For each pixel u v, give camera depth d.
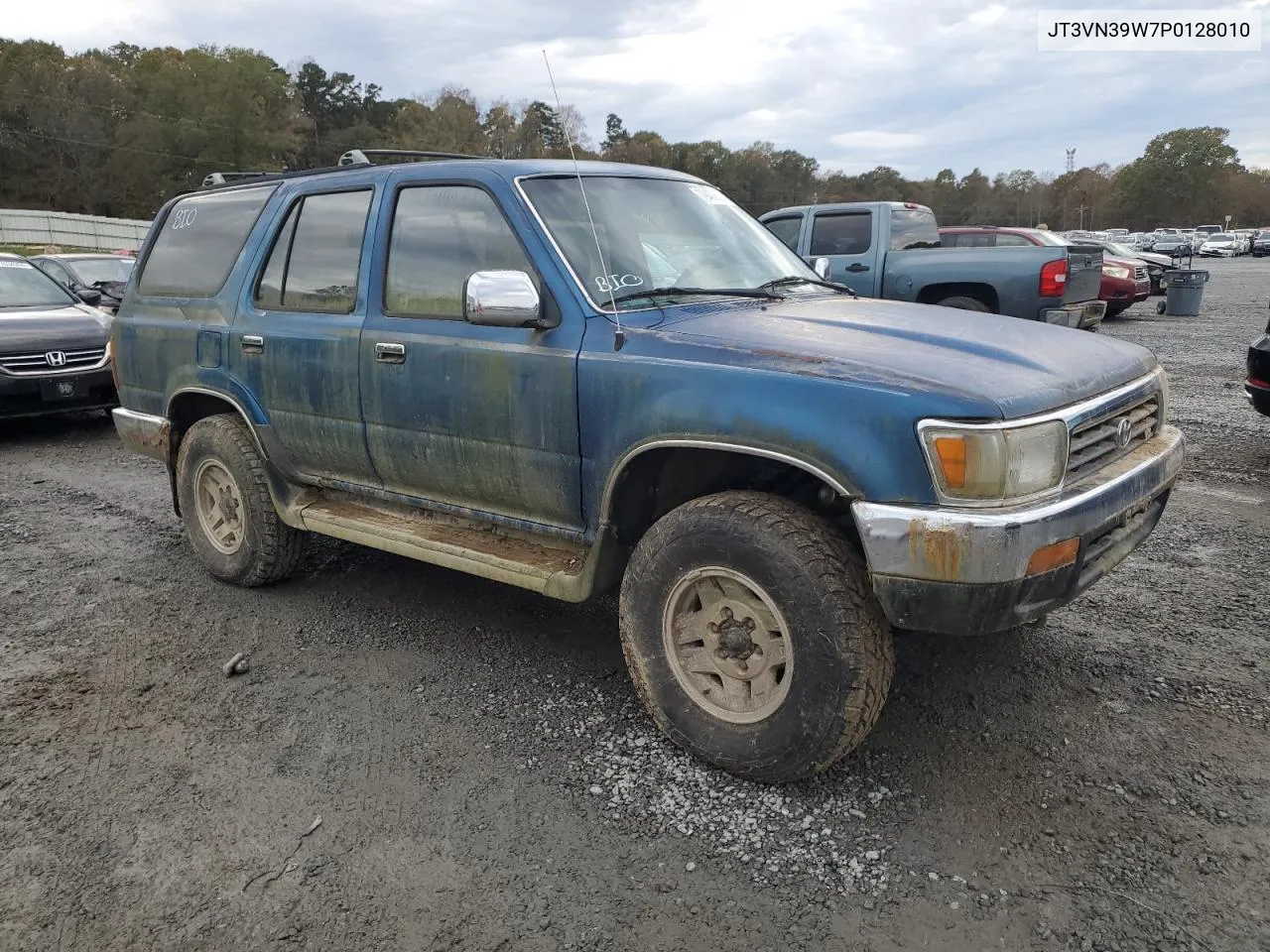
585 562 3.14
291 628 4.18
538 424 3.18
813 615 2.61
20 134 67.75
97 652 3.97
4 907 2.44
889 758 3.01
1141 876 2.45
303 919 2.38
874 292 10.20
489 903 2.42
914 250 9.94
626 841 2.65
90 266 12.17
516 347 3.21
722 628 2.88
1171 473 3.15
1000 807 2.75
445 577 4.75
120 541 5.48
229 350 4.31
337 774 3.01
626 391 2.91
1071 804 2.75
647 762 3.03
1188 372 10.45
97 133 69.50
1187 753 3.00
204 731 3.31
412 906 2.41
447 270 3.51
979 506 2.42
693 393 2.76
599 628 4.10
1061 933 2.26
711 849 2.60
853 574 2.62
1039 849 2.56
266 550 4.44
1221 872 2.45
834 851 2.58
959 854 2.55
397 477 3.79
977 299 9.76
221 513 4.66
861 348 2.79
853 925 2.31
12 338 8.20
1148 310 18.28
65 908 2.44
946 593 2.43
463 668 3.73
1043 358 2.89
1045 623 3.98
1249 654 3.65
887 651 2.65
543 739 3.19
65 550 5.33
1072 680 3.48
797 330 2.98
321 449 4.03
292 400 4.05
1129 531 3.00
